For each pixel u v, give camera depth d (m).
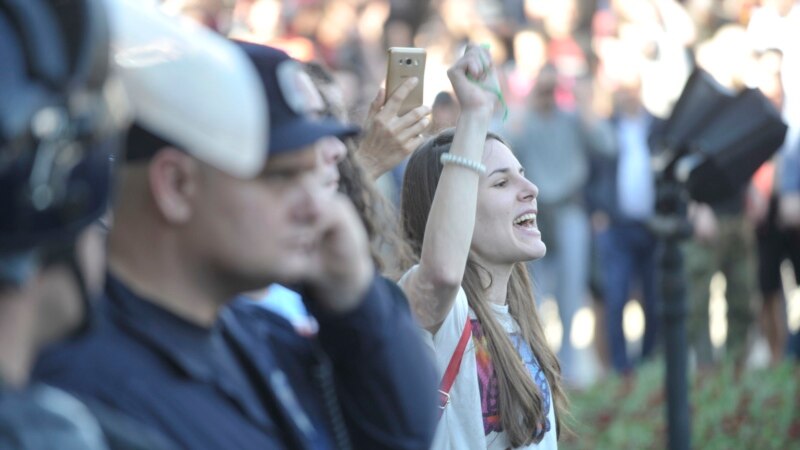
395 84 11.55
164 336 6.70
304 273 7.52
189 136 6.20
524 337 12.10
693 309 30.84
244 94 6.18
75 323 5.72
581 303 31.47
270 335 7.80
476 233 11.71
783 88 31.61
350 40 34.66
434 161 12.09
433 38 37.31
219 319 7.31
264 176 6.77
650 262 31.50
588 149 30.89
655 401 26.42
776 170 31.41
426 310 10.40
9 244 5.15
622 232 31.19
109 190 5.64
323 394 7.79
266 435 6.93
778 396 25.84
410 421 7.72
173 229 6.75
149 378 6.54
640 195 30.95
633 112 31.28
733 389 26.70
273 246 6.80
